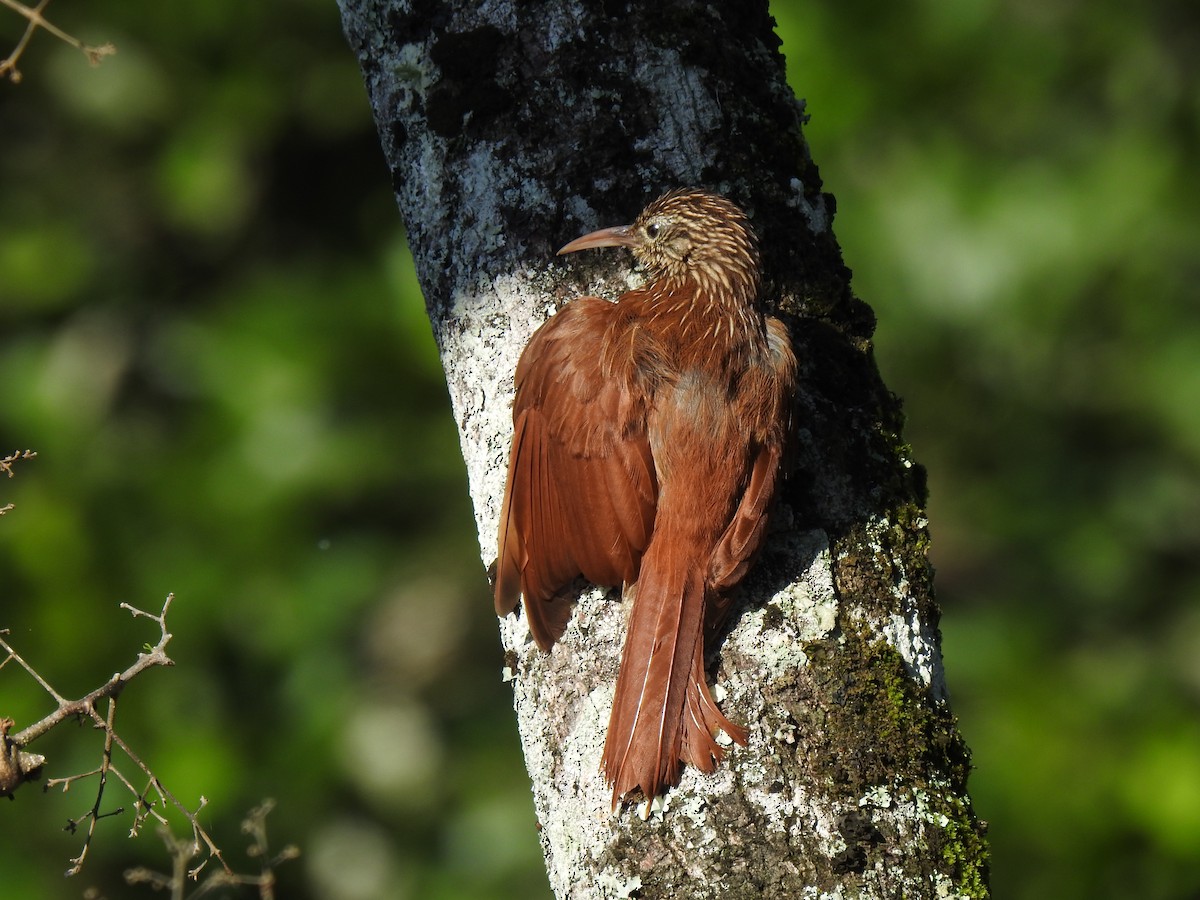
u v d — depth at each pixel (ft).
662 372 18.67
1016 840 40.27
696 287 19.11
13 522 41.37
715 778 16.66
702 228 18.95
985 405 44.34
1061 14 43.47
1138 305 42.96
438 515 44.70
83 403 43.86
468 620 44.78
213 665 41.65
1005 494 44.78
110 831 38.60
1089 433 44.86
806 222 19.97
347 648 43.19
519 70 19.20
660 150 19.25
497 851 42.70
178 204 44.06
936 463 44.83
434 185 19.51
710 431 18.40
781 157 19.99
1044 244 41.65
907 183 41.65
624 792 16.72
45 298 44.83
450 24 19.43
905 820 16.70
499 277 19.21
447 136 19.39
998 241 41.55
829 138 41.75
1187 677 43.04
